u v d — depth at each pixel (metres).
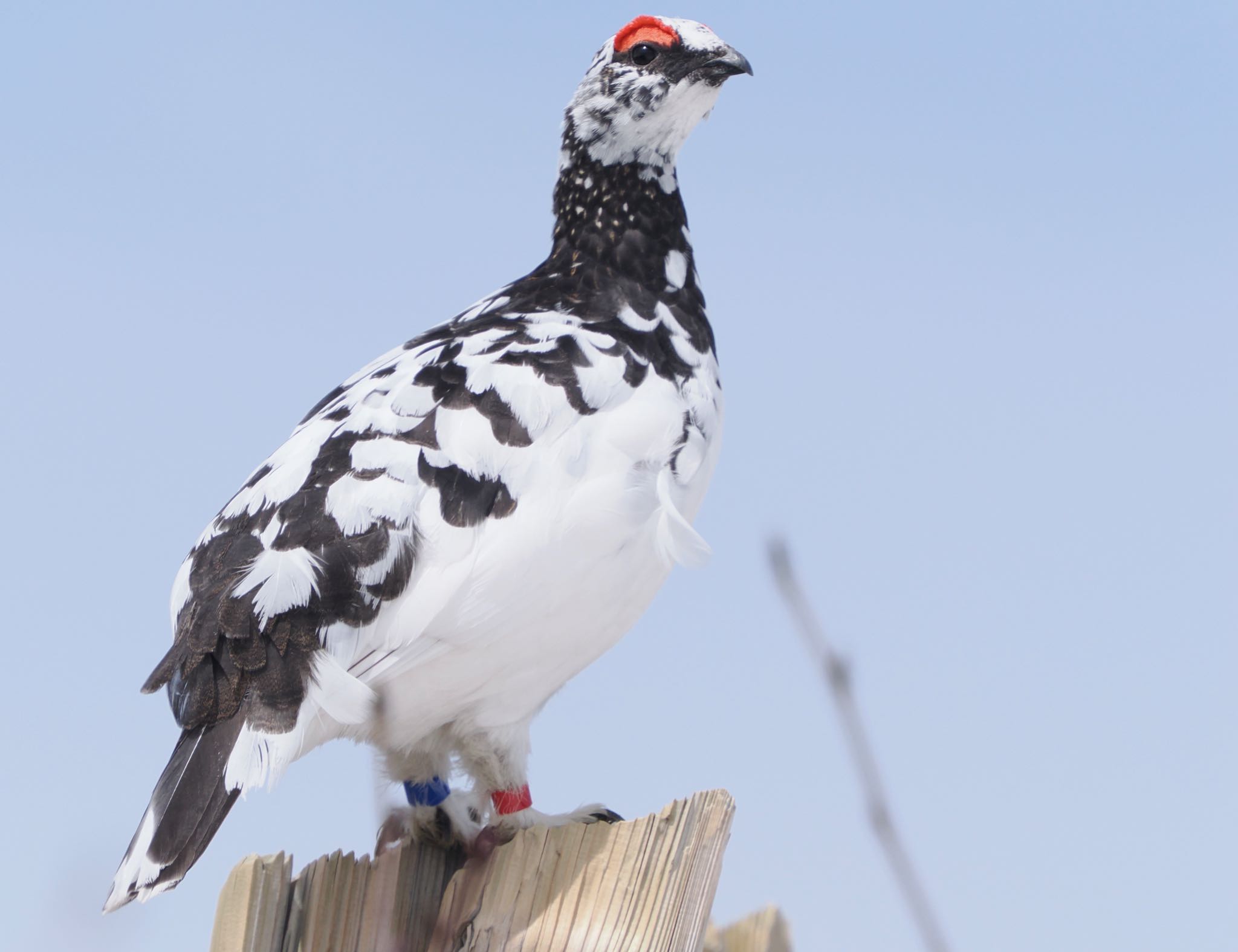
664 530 7.06
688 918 5.80
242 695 6.37
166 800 6.12
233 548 6.77
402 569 6.69
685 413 7.64
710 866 5.86
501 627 6.89
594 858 6.02
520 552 6.85
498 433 7.05
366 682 6.67
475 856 6.29
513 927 6.02
